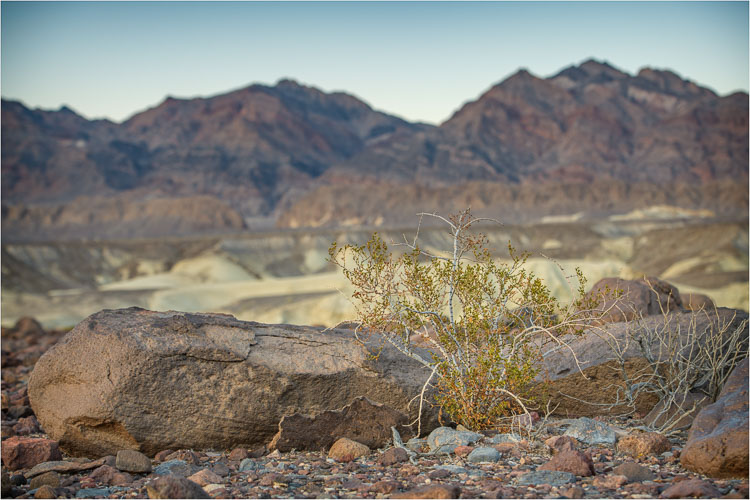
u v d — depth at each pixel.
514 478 5.09
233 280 129.62
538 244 150.50
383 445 6.20
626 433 6.24
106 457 5.86
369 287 6.48
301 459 5.84
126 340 5.94
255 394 6.17
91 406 5.85
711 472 4.97
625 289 8.23
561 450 5.69
